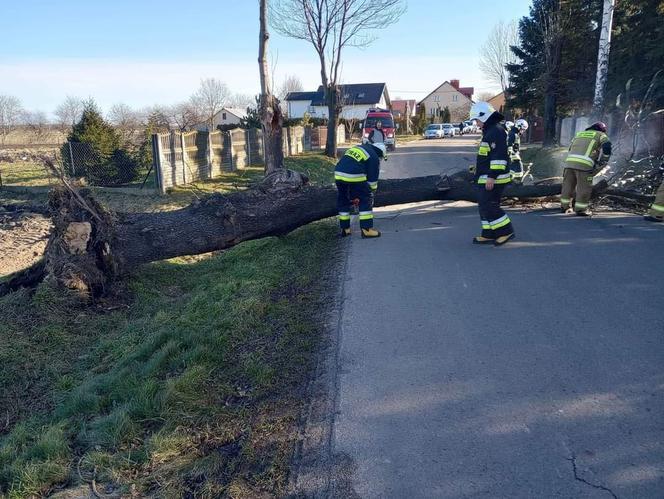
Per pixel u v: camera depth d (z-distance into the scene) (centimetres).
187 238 703
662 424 313
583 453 293
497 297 521
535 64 3394
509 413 332
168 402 364
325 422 335
